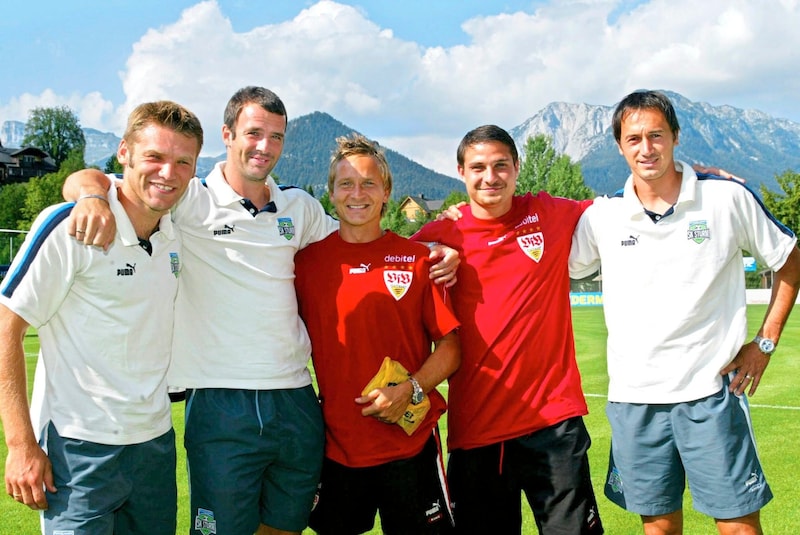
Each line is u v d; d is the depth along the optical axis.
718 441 3.55
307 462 3.68
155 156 3.05
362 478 3.72
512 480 3.87
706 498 3.61
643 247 3.65
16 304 2.90
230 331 3.52
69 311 3.08
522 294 3.84
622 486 3.82
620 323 3.73
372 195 3.69
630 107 3.56
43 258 2.94
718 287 3.62
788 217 39.09
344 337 3.72
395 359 3.76
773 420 7.90
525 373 3.80
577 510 3.76
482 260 3.91
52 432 3.07
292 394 3.64
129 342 3.13
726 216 3.56
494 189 3.78
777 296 3.70
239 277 3.53
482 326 3.86
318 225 3.99
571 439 3.77
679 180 3.65
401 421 3.61
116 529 3.31
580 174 57.03
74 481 3.05
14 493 2.94
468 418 3.90
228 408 3.50
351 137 3.78
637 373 3.67
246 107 3.55
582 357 14.07
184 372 3.57
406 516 3.70
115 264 3.06
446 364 3.75
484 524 3.92
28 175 103.06
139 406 3.17
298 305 3.90
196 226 3.54
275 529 3.74
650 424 3.70
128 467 3.19
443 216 4.16
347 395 3.72
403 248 3.81
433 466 3.79
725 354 3.59
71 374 3.07
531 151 58.69
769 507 5.14
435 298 3.80
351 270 3.75
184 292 3.60
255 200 3.70
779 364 12.47
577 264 4.01
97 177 3.16
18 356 2.93
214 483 3.48
